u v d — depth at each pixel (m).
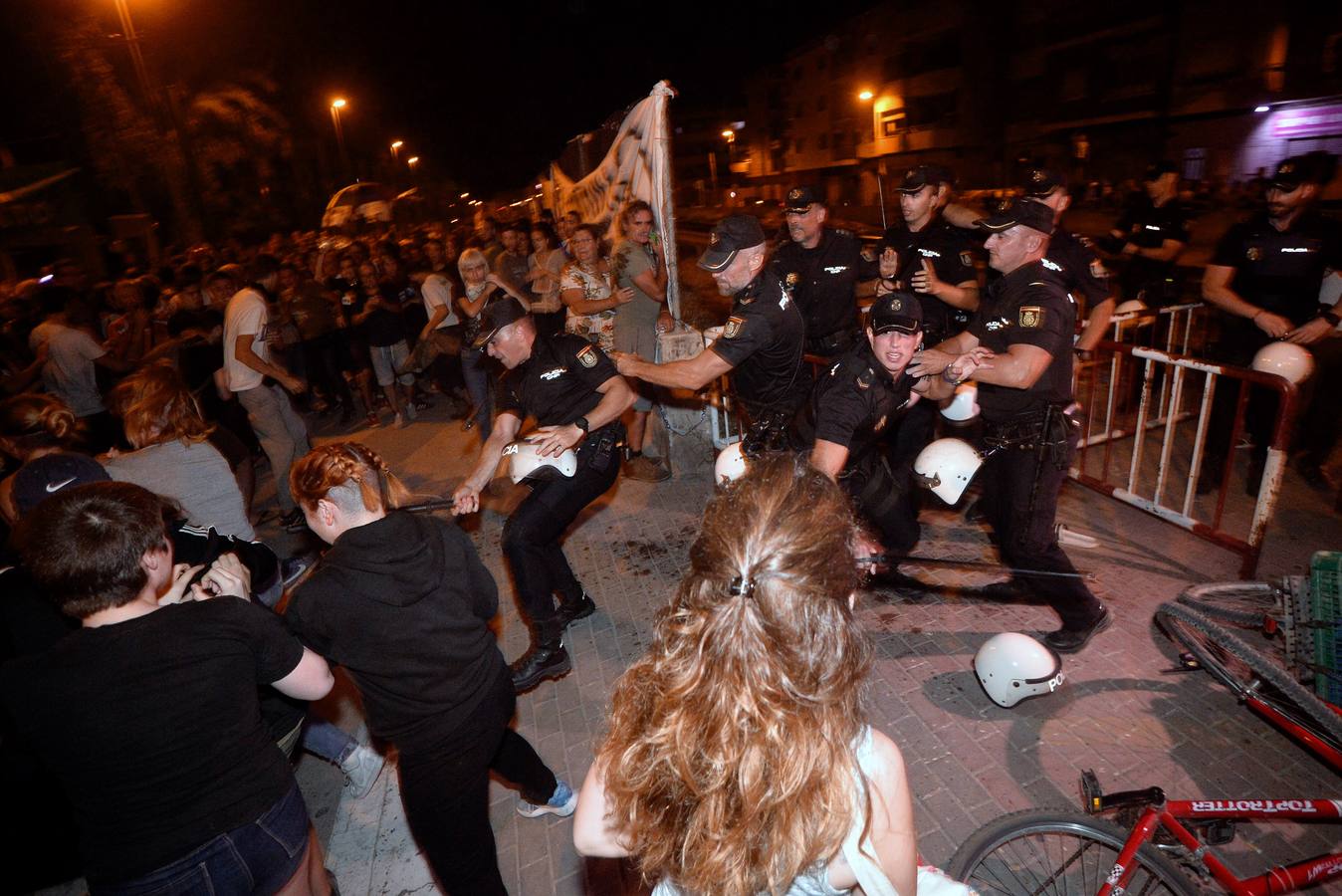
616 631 4.27
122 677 1.74
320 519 2.17
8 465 3.92
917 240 4.67
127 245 16.34
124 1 15.74
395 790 3.37
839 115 46.59
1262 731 3.07
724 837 1.10
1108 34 28.25
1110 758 3.04
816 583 1.12
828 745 1.10
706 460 6.11
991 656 3.25
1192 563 4.21
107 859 1.81
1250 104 23.47
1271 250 4.51
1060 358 3.17
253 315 5.54
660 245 6.24
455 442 7.80
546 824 3.09
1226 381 4.98
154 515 1.87
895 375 3.09
